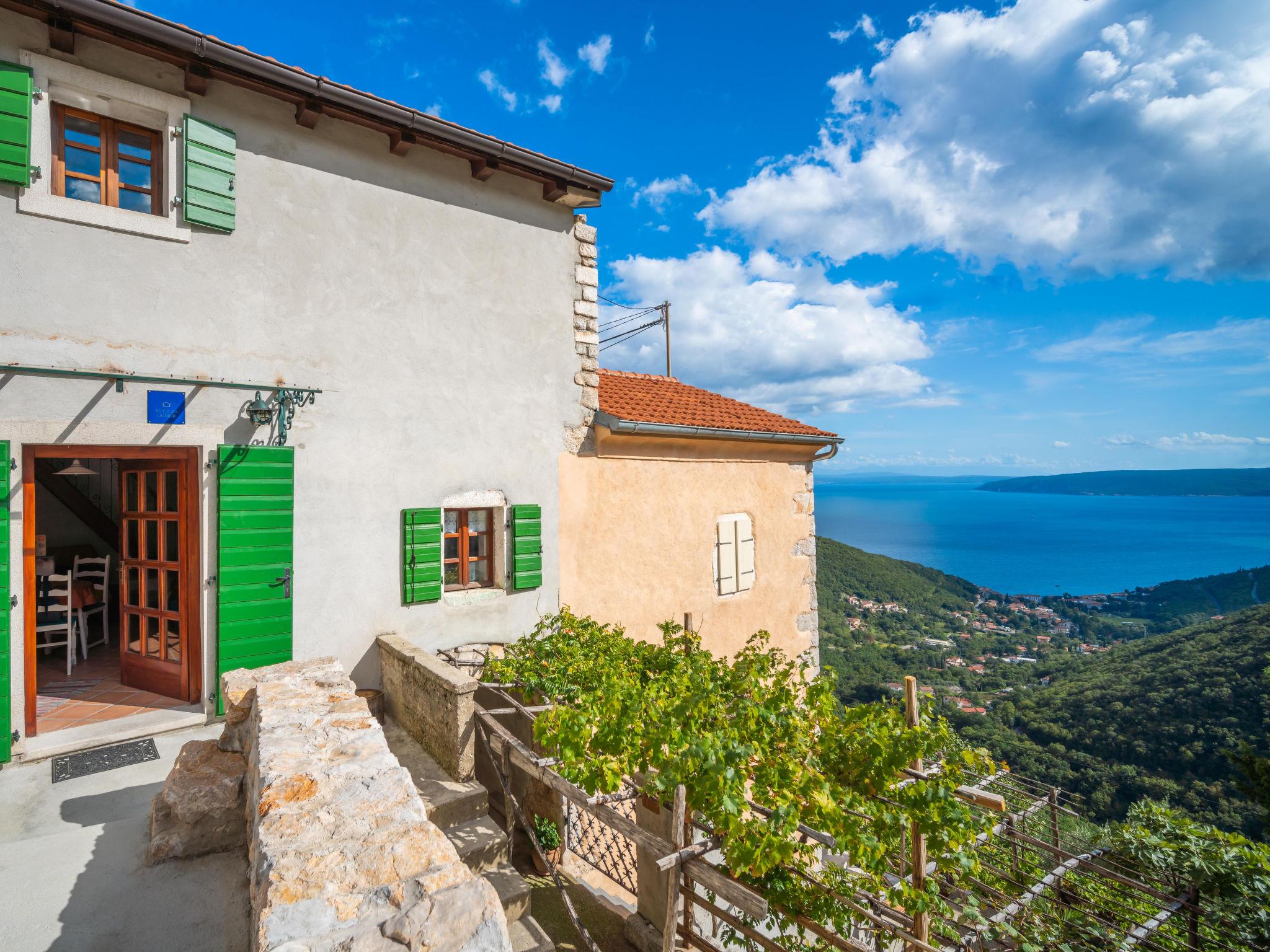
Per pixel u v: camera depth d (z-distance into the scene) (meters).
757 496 8.95
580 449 7.18
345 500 5.51
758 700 4.45
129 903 2.88
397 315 5.84
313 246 5.38
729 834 3.01
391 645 5.41
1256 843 4.58
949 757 3.55
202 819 3.27
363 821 2.30
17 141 4.08
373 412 5.68
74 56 4.32
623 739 3.56
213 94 4.91
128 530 5.43
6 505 4.10
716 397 10.27
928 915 3.43
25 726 4.39
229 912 2.85
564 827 5.41
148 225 4.57
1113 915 4.72
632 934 4.29
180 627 5.07
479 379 6.38
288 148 5.27
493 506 6.48
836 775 3.77
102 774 4.06
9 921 2.73
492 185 6.52
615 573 7.44
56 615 6.66
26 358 4.14
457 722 4.29
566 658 5.39
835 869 3.38
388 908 1.80
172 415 4.68
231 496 4.88
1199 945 4.39
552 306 6.98
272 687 3.84
